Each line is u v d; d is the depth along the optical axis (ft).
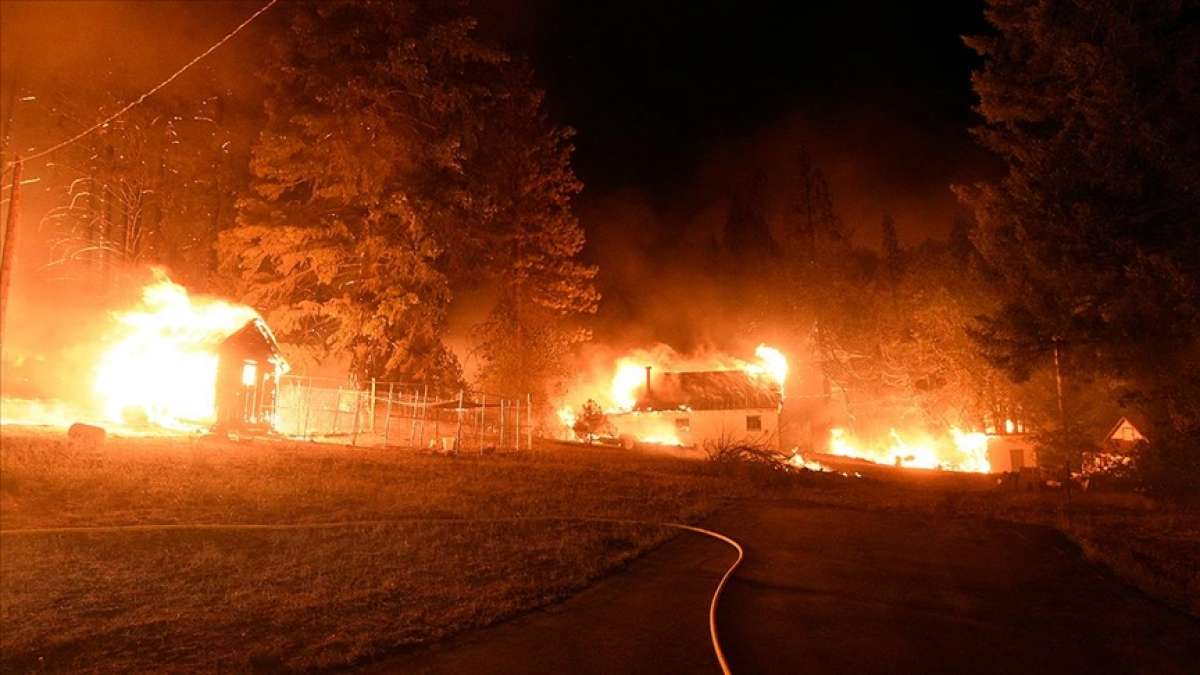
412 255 115.03
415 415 110.42
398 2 114.21
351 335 112.37
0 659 26.13
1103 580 37.24
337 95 110.32
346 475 66.28
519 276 154.20
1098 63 77.97
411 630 28.89
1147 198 77.30
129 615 30.68
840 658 25.63
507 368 151.94
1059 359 88.58
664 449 141.69
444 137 115.55
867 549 44.37
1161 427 73.46
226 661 25.91
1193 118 74.79
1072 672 24.70
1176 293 69.00
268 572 36.99
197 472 60.03
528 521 50.57
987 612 31.42
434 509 54.13
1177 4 76.43
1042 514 60.59
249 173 130.00
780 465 94.99
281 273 114.11
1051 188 84.99
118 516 45.73
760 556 42.09
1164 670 25.02
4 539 39.63
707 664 25.08
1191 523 55.06
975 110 97.55
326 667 25.31
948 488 90.07
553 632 28.63
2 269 64.59
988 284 104.58
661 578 36.94
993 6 95.71
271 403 98.68
